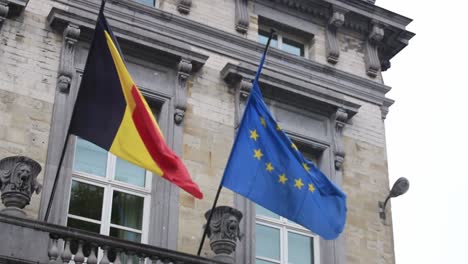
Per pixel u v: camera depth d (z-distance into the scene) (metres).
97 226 17.36
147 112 15.91
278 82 20.34
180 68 19.30
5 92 17.31
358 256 19.89
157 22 19.78
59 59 18.19
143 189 18.20
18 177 15.09
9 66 17.61
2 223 14.38
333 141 20.77
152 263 15.52
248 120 17.22
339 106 20.97
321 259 19.59
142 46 19.00
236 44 20.64
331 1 22.14
